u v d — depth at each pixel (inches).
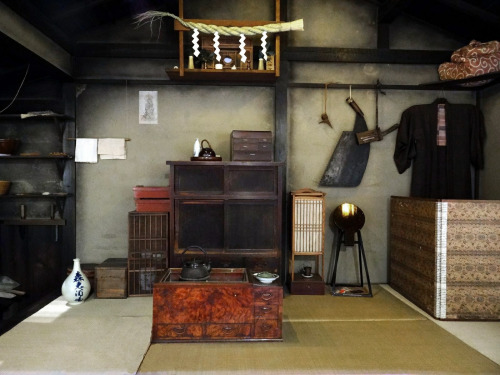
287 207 186.2
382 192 189.3
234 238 161.3
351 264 188.7
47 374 98.1
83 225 184.1
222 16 185.0
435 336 124.6
